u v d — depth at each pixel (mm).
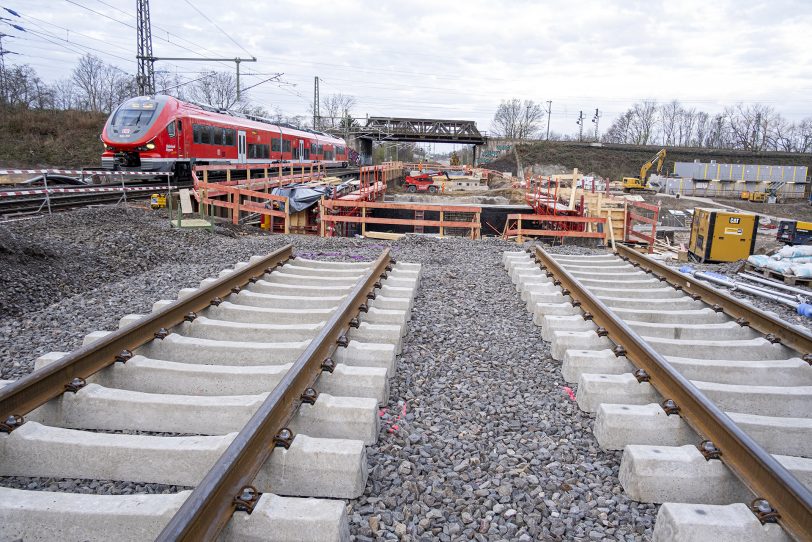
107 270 9578
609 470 3828
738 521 2881
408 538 3096
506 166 92812
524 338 6625
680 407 4113
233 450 2957
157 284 8492
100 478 3436
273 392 3684
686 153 97188
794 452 4078
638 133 144375
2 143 48625
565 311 7125
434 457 3951
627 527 3260
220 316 6508
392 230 29500
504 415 4652
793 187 73812
